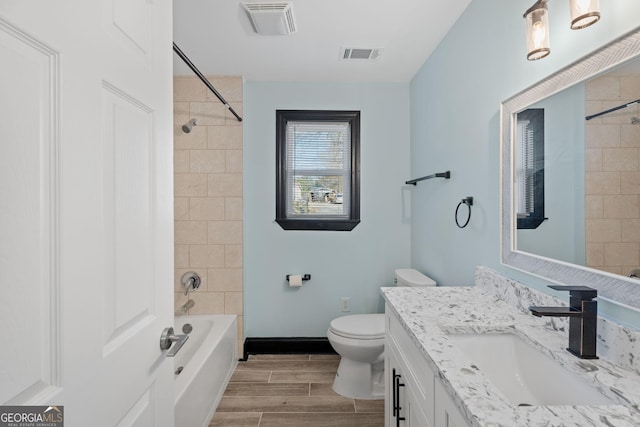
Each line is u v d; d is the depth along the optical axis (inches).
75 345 22.5
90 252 24.2
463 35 71.2
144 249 32.3
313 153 113.0
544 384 37.1
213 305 106.6
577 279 40.3
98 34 25.3
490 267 61.1
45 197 20.4
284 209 111.1
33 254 19.5
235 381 92.0
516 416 25.1
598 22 37.2
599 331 35.5
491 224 60.6
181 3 68.2
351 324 87.1
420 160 100.5
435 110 88.0
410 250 111.6
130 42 30.0
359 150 111.0
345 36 81.4
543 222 46.6
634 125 33.3
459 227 73.1
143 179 32.2
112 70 27.0
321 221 110.3
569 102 41.7
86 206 23.8
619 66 34.7
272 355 108.7
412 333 41.7
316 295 111.2
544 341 38.8
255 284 110.4
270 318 110.6
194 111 106.2
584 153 39.4
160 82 35.9
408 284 88.2
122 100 28.8
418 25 76.7
